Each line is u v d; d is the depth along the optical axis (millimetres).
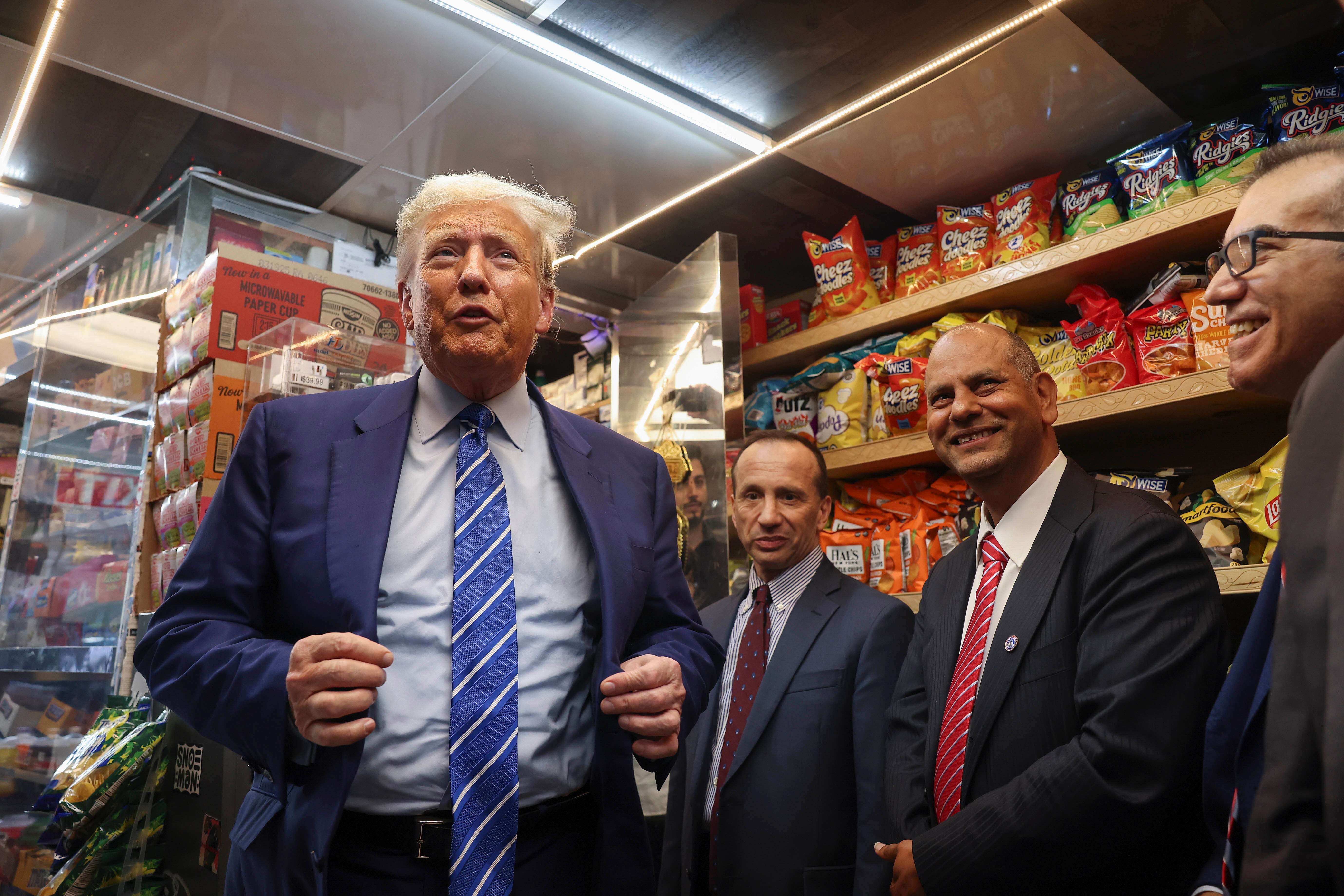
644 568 1175
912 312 2688
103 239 3080
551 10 1880
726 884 1647
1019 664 1394
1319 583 545
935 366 1685
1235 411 2154
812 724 1723
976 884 1221
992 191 2701
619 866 1012
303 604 988
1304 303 1021
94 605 2447
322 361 1842
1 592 2971
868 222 2945
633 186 2645
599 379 3578
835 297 2910
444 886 907
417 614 1009
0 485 4086
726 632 2057
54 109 2305
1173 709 1201
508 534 1078
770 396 3123
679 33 1956
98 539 2527
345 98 2215
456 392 1174
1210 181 2080
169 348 2166
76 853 1740
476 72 2092
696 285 2592
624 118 2273
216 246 2572
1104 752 1186
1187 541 1356
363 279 2879
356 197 2752
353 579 963
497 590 1033
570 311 3520
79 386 2918
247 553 1033
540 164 2514
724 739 1830
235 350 1932
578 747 1064
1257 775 826
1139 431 2387
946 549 2527
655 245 3086
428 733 952
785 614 1952
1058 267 2330
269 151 2500
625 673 969
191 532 1854
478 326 1102
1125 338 2236
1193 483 2410
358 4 1854
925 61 2061
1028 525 1569
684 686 1070
